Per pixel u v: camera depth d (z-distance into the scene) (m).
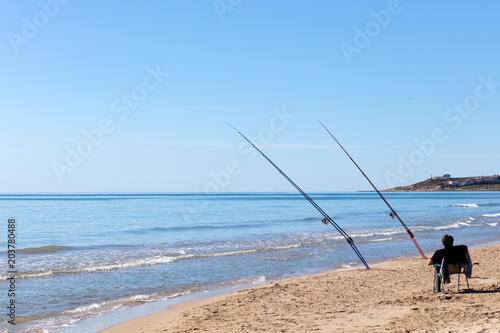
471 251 16.77
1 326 7.93
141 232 28.33
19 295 10.46
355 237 24.45
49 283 11.98
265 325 6.89
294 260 16.39
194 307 9.21
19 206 66.94
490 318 6.07
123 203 82.62
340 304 8.36
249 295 9.74
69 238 24.73
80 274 13.38
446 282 8.30
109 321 8.22
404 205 73.94
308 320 7.05
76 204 76.56
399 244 21.33
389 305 7.78
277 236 25.38
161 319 8.17
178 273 13.68
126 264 15.09
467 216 44.22
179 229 30.41
